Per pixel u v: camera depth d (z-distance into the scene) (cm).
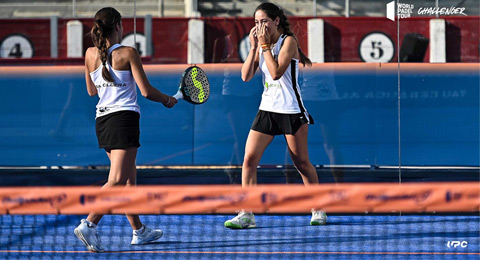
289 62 1342
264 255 1137
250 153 1396
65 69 2011
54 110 2014
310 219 1563
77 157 2019
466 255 1152
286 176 1906
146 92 1129
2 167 2019
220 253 1153
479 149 1922
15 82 2011
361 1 2009
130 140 1122
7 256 1134
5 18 2002
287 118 1384
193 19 1964
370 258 1122
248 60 1439
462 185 789
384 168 1933
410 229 1417
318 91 1934
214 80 1955
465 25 1941
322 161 1934
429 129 1931
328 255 1140
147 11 2030
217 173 1959
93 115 2019
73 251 1180
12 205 839
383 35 1952
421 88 1939
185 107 1964
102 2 2044
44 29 2006
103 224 1484
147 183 1967
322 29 1958
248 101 1950
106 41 1128
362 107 1936
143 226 1252
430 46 1938
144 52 1967
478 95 1927
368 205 793
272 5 1366
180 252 1163
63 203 837
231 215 1620
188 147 1969
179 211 817
